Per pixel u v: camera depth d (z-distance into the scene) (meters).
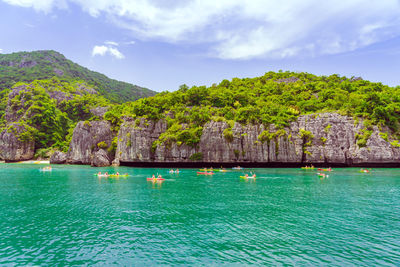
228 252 17.19
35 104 146.00
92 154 112.00
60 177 61.97
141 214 26.73
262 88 142.12
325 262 15.70
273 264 15.41
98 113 171.25
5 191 41.28
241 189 43.38
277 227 22.39
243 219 24.88
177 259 16.12
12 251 17.34
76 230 21.69
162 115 97.88
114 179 58.00
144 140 92.69
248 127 91.25
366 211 28.02
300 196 36.88
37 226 22.77
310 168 88.19
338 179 57.84
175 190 42.16
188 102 111.06
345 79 159.00
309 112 100.56
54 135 142.25
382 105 95.12
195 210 28.38
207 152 89.25
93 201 33.25
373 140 87.19
